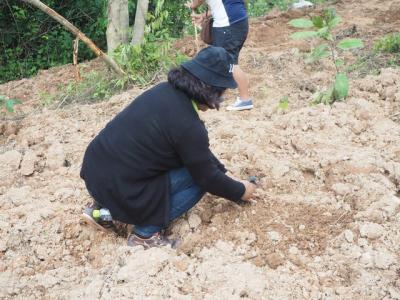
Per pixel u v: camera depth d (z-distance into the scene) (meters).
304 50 6.33
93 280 3.04
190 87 2.87
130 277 2.96
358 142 4.03
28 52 10.64
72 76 7.10
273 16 8.21
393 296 2.79
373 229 3.16
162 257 3.03
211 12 4.68
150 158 3.00
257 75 5.65
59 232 3.44
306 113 4.36
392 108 4.46
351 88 4.80
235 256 3.12
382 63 5.38
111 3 6.96
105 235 3.42
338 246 3.15
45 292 3.07
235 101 5.11
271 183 3.68
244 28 4.66
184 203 3.20
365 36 6.45
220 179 3.07
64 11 10.73
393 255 3.03
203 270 3.00
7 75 10.20
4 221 3.49
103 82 6.18
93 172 3.10
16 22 10.17
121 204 3.11
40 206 3.62
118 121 3.08
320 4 8.61
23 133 4.86
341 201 3.45
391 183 3.54
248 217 3.38
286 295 2.86
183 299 2.81
